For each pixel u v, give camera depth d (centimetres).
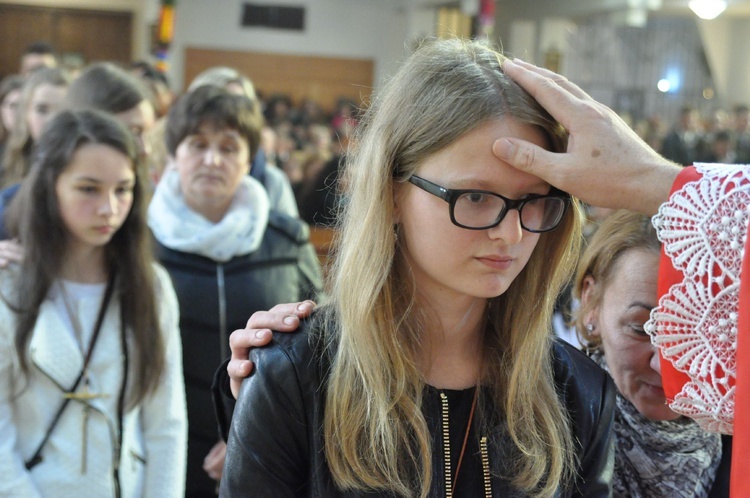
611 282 122
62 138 177
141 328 181
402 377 99
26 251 174
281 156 637
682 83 1427
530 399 105
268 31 1355
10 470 161
